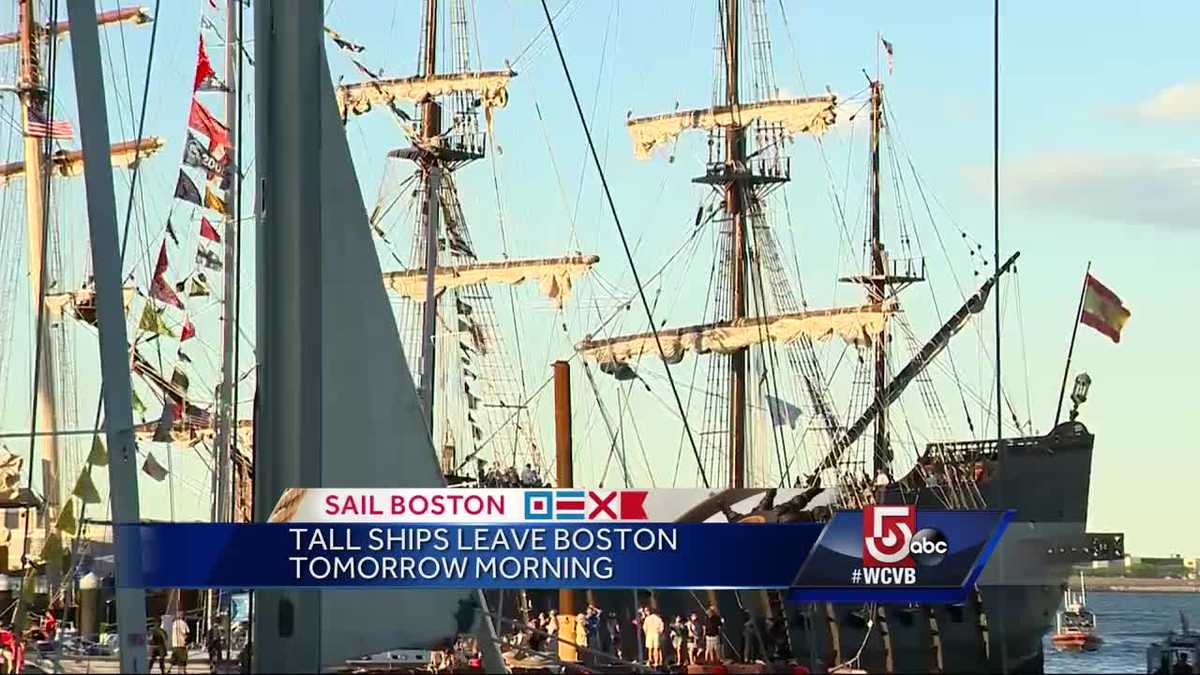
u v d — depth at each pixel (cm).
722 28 9856
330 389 2597
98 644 4741
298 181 2547
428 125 10006
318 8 2575
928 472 7269
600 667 3036
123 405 2645
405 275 9956
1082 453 6925
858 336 9462
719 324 9606
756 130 9906
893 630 6681
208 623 5319
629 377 9675
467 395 10062
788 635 6316
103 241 2670
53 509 6719
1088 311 6850
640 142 9906
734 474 9488
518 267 9888
